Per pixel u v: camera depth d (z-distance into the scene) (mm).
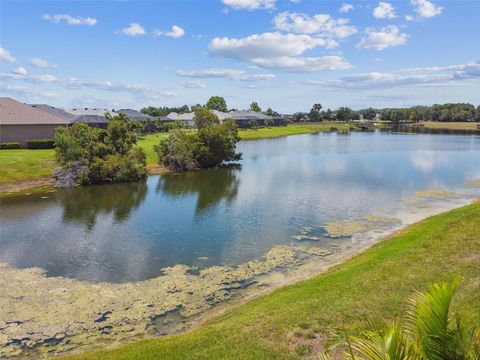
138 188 41500
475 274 14734
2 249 23031
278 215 29703
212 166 56625
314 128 159375
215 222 28141
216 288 17734
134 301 16562
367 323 7062
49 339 13773
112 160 44406
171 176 49000
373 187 39844
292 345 11047
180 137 55125
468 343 5430
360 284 15023
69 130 45969
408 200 34156
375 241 23531
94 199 36219
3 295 17125
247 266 20234
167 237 24984
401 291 13867
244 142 98375
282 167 55062
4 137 57375
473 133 127750
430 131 141125
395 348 5145
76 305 16203
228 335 11969
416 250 18594
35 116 60500
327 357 7219
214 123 71562
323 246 23000
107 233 25969
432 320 5305
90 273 19547
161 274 19391
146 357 11031
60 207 33156
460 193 36781
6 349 13180
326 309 13039
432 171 49344
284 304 14172
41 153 50562
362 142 95375
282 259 21062
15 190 39750
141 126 88938
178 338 12469
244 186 41594
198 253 22172
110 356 11500
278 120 166625
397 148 79250
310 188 39781
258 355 10664
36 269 20078
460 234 20219
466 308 11781
